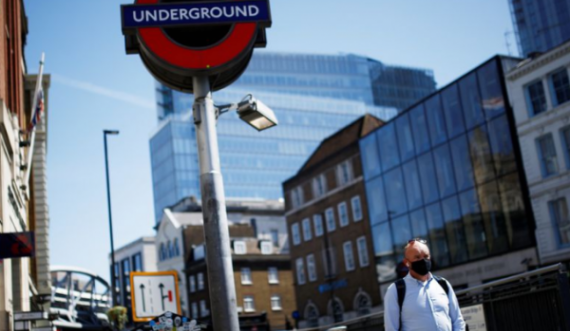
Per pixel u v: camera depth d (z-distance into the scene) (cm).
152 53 789
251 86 15700
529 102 3594
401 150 4528
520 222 3578
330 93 16838
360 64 17575
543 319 909
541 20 12156
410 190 4438
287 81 16338
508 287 978
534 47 12269
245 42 817
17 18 2766
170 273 1762
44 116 3794
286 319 6356
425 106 4275
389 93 17762
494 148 3766
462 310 1099
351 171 5106
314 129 15450
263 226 8381
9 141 1852
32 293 3025
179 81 846
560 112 3416
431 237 4222
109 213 3650
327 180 5425
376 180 4806
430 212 4241
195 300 7538
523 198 3562
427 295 560
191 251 7819
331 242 5353
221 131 14400
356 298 5019
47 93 3794
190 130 14275
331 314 5312
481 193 3838
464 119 3969
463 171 3969
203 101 804
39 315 1928
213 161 777
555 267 872
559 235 3391
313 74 16762
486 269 3769
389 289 571
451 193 4056
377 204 4794
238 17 822
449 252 4053
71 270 5766
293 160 14938
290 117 15238
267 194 14375
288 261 7312
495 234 3725
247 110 885
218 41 812
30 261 3400
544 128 3497
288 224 5962
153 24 799
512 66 3775
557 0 11881
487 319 1032
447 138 4097
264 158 14625
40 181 3531
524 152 3594
